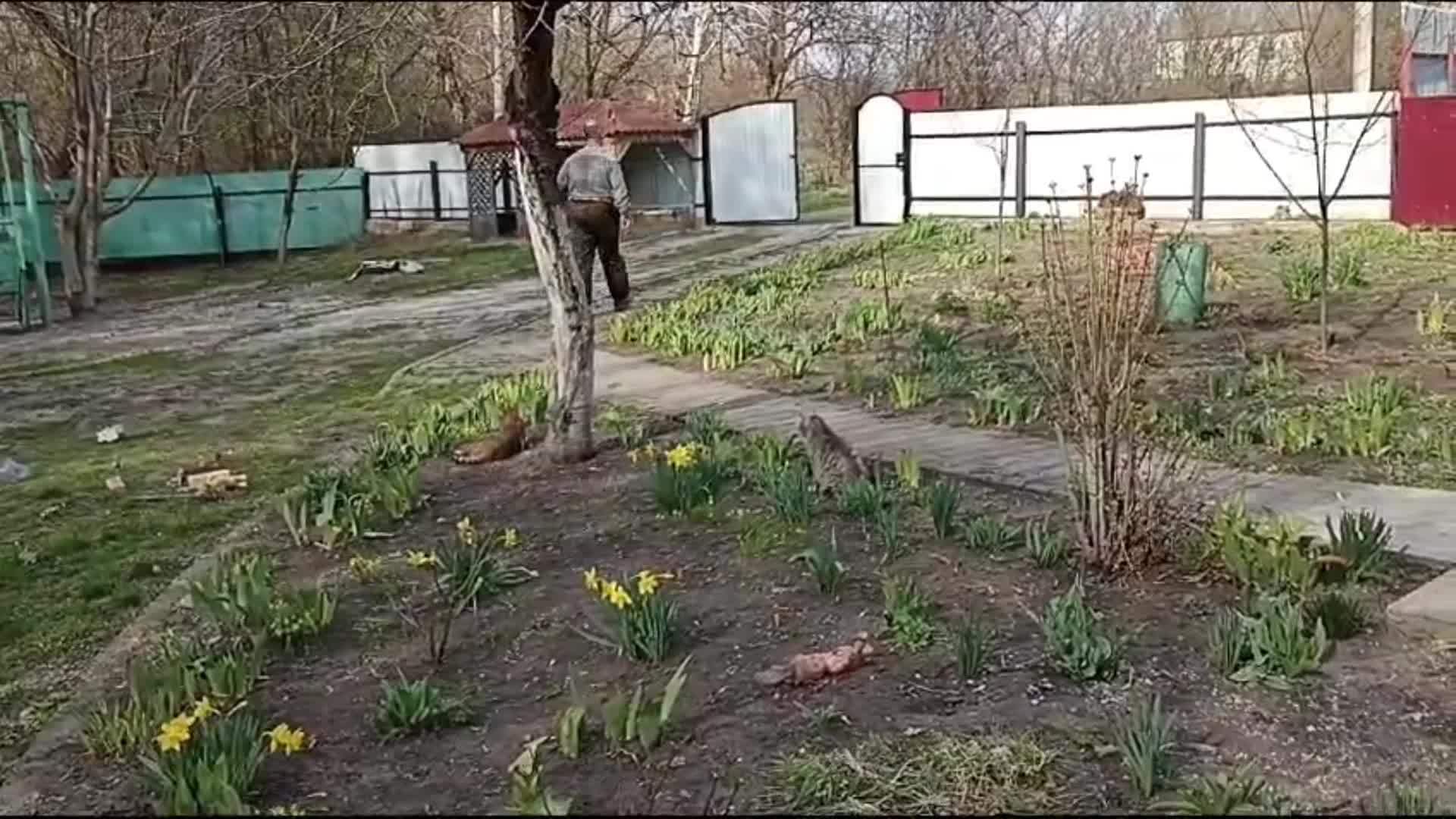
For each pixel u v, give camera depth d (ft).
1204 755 12.17
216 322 54.95
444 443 26.17
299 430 30.91
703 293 48.24
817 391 30.94
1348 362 30.37
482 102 40.42
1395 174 56.24
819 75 100.07
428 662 15.03
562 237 24.06
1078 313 17.95
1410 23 64.28
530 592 17.35
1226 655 13.93
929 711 13.21
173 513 23.43
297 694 14.23
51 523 23.15
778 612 16.19
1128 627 15.31
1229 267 46.57
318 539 20.35
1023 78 107.34
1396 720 12.90
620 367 35.78
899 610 15.19
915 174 76.48
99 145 59.88
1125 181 64.28
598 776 11.96
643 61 40.83
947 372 30.71
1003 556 18.02
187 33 49.11
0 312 59.77
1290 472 21.83
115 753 13.01
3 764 13.20
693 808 11.33
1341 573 16.42
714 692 13.82
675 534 19.63
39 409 35.73
